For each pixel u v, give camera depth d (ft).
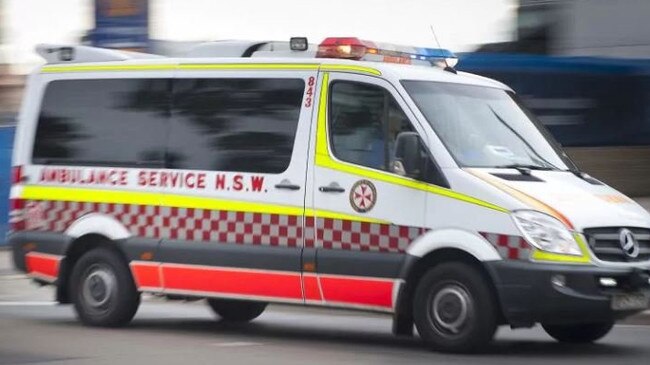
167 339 39.91
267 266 38.42
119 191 41.57
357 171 37.14
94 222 41.93
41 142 43.70
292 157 38.32
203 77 40.47
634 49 81.20
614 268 34.83
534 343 39.88
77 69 43.24
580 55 81.10
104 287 42.09
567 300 34.42
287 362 34.60
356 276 36.91
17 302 52.24
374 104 37.32
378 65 37.63
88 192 42.27
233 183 39.29
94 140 42.52
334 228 37.32
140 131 41.52
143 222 40.98
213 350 37.22
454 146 36.58
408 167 35.99
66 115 43.27
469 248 35.17
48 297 54.13
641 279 35.27
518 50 79.97
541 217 34.73
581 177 38.40
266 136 38.93
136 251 41.04
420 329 36.40
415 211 36.09
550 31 80.84
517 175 36.60
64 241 42.60
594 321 35.29
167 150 40.86
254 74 39.45
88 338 39.78
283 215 38.22
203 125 40.24
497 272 34.81
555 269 34.32
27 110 44.19
